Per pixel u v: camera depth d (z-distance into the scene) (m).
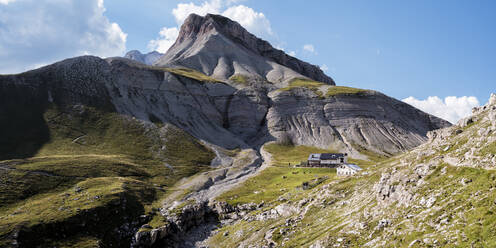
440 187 55.94
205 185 165.50
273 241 82.00
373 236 56.69
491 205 42.59
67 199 117.12
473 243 38.94
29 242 88.25
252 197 141.00
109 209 113.25
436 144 85.25
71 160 159.88
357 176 107.06
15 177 129.00
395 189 66.00
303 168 182.50
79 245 92.56
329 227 73.88
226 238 105.50
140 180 160.12
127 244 102.44
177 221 117.88
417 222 51.03
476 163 54.84
